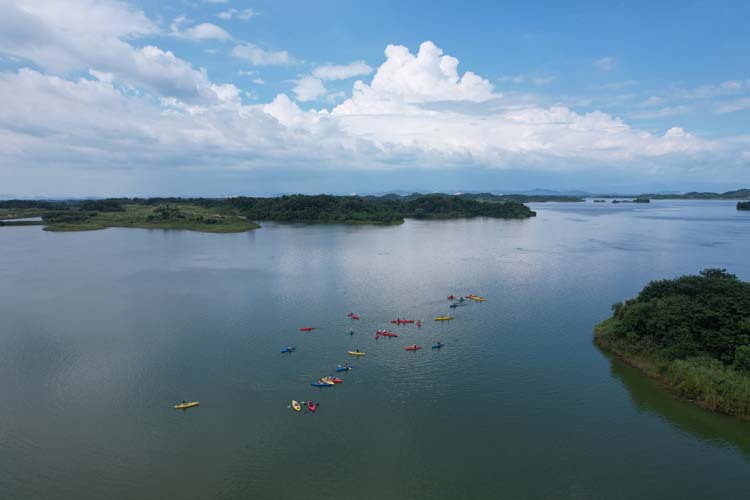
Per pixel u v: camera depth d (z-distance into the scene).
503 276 163.38
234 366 88.88
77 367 88.19
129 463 61.16
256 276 164.00
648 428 68.44
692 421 70.00
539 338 103.00
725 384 72.88
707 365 77.81
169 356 93.25
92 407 74.31
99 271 173.12
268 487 56.88
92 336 104.00
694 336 84.00
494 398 77.00
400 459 61.75
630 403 75.06
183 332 106.69
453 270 174.00
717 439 65.75
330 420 70.56
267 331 107.56
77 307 125.88
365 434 67.19
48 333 105.88
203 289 145.50
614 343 95.19
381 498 55.03
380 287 148.12
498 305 128.00
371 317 117.88
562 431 67.81
